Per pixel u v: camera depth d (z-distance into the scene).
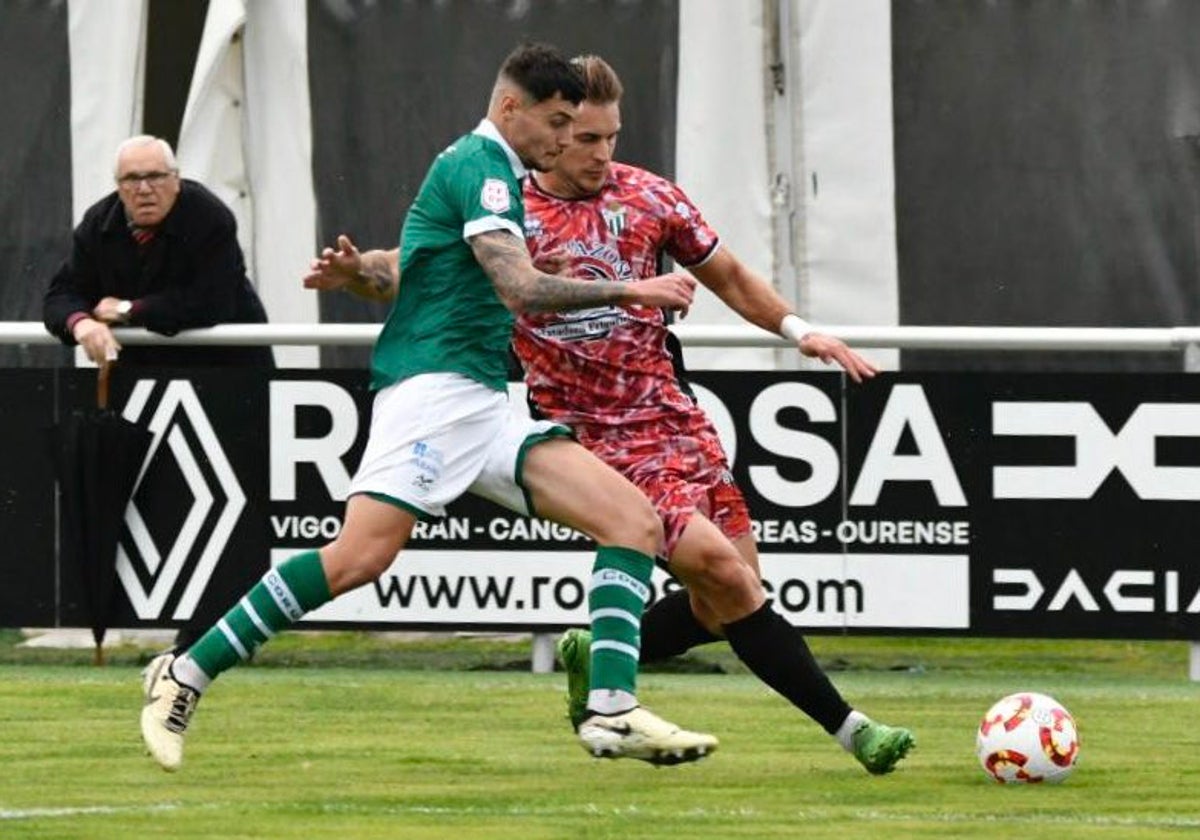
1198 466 30.11
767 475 30.25
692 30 35.31
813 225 35.53
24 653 32.75
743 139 35.41
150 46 35.59
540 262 22.45
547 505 21.08
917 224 36.03
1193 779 22.16
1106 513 30.17
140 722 24.31
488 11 36.12
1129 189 36.12
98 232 30.56
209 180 35.25
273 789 21.16
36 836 18.41
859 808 20.19
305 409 30.58
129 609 30.81
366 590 30.50
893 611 30.30
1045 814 19.92
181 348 30.88
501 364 21.22
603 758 22.38
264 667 31.31
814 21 35.25
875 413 30.19
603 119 22.19
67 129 36.12
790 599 30.33
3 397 30.78
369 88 36.19
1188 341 30.03
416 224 20.92
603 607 21.02
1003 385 30.16
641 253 22.58
